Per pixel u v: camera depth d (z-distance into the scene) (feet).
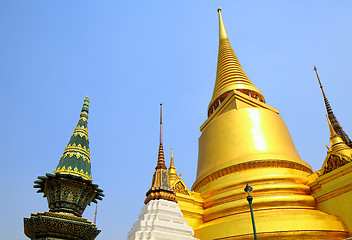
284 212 56.85
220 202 66.33
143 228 40.57
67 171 25.32
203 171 81.10
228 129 81.66
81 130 28.99
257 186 63.31
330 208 57.21
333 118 101.24
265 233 50.88
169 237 39.29
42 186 26.30
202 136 91.50
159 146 54.34
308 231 50.29
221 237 54.75
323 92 107.65
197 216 66.95
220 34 132.46
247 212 59.41
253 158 70.08
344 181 55.36
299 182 67.46
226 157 76.69
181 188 71.92
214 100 102.42
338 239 50.80
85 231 23.56
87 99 32.30
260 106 92.94
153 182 49.39
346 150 60.18
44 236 22.39
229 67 108.47
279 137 80.07
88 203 26.73
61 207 24.25
